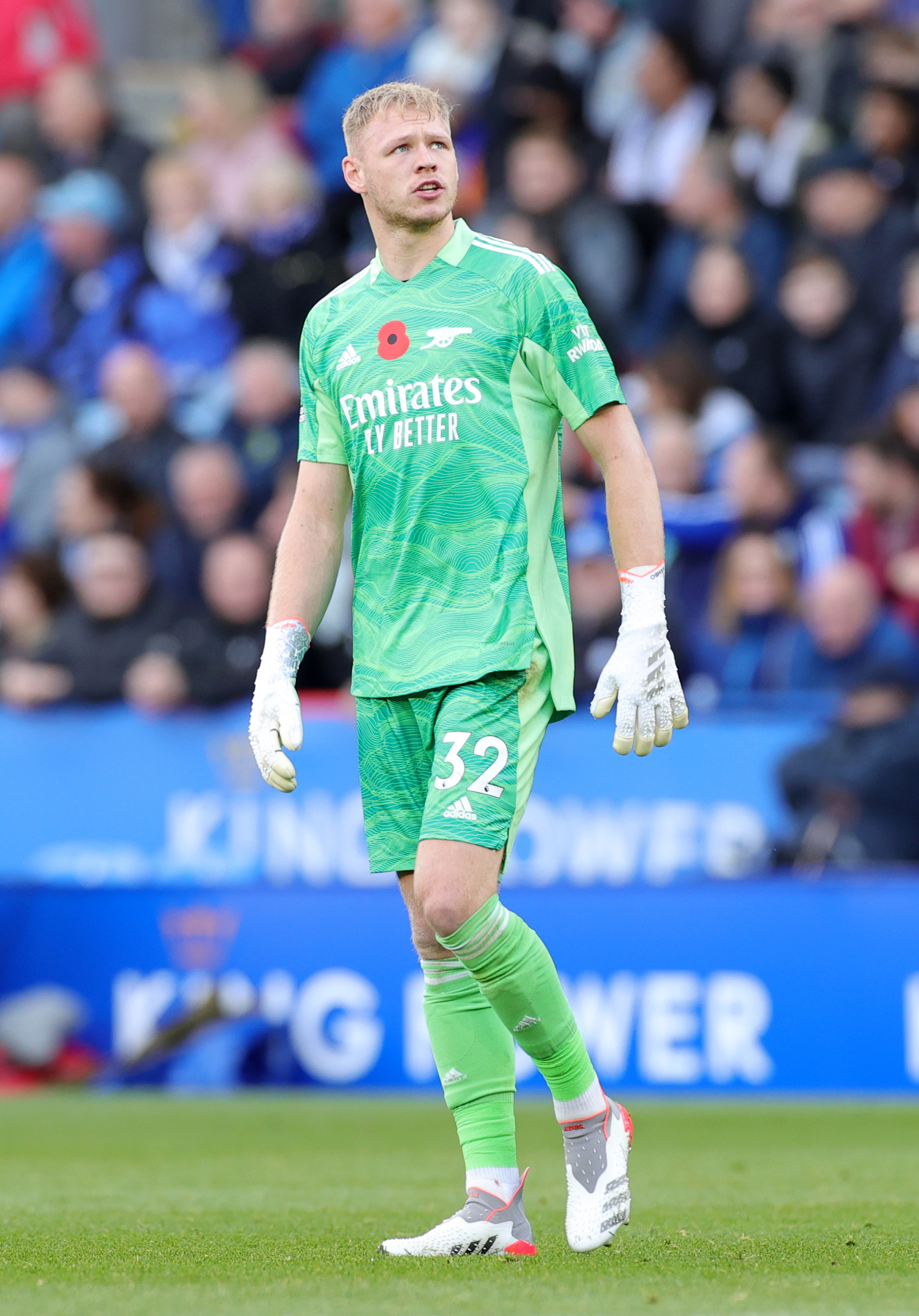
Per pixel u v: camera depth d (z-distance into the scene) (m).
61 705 32.88
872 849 28.80
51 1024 29.77
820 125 38.84
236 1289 8.91
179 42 53.62
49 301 42.75
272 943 29.25
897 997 27.14
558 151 39.16
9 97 47.47
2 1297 8.63
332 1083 28.83
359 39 43.72
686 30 40.16
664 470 34.00
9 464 40.88
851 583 31.08
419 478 10.98
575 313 11.09
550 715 11.12
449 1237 10.74
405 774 11.11
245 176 42.94
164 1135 21.73
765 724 29.39
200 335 40.88
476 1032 11.09
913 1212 13.42
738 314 36.78
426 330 11.08
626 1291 8.78
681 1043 27.62
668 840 29.25
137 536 36.03
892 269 36.53
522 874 29.38
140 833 30.78
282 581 11.71
